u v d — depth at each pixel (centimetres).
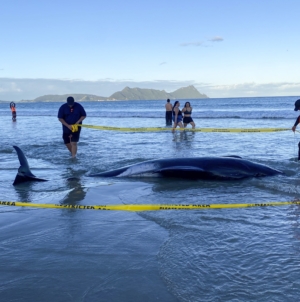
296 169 859
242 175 777
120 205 584
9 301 312
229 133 1794
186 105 2069
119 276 350
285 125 2214
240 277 342
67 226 495
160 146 1327
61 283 339
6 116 4819
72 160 1048
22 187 737
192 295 313
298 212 532
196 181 766
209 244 420
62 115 1093
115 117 3941
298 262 367
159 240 437
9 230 487
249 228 469
